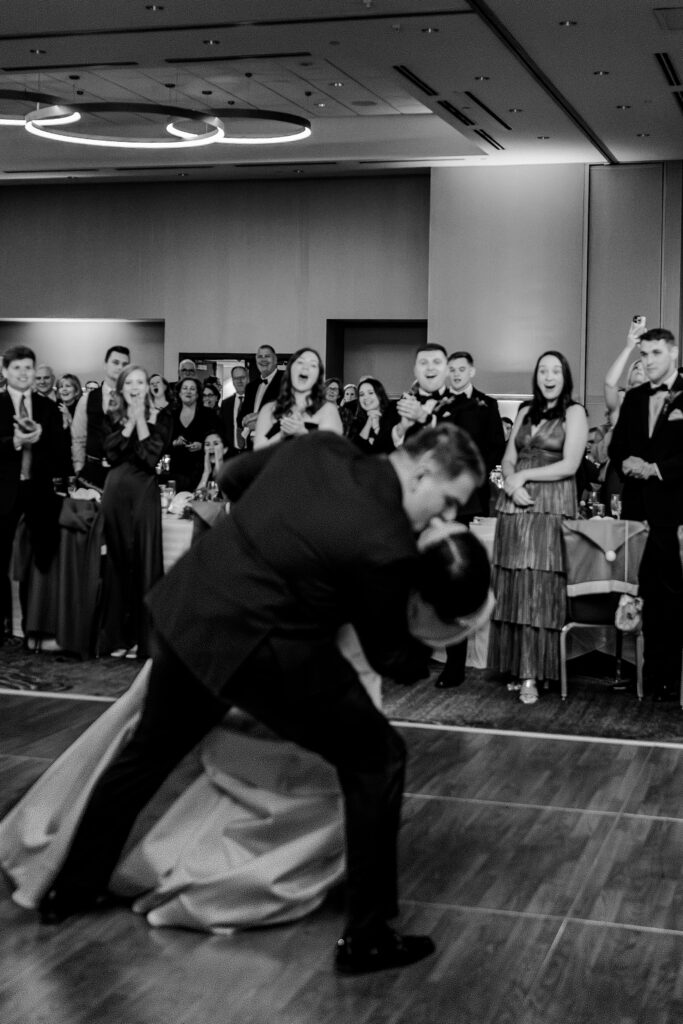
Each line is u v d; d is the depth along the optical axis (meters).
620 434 6.23
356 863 2.99
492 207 15.71
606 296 15.48
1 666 6.65
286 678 2.88
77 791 3.29
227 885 3.16
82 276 18.11
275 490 2.93
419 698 6.10
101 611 6.84
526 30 10.51
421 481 2.93
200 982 2.91
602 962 3.06
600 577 6.12
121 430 6.74
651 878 3.63
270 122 15.12
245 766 3.25
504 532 6.18
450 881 3.58
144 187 17.81
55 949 3.07
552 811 4.27
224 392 17.70
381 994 2.87
